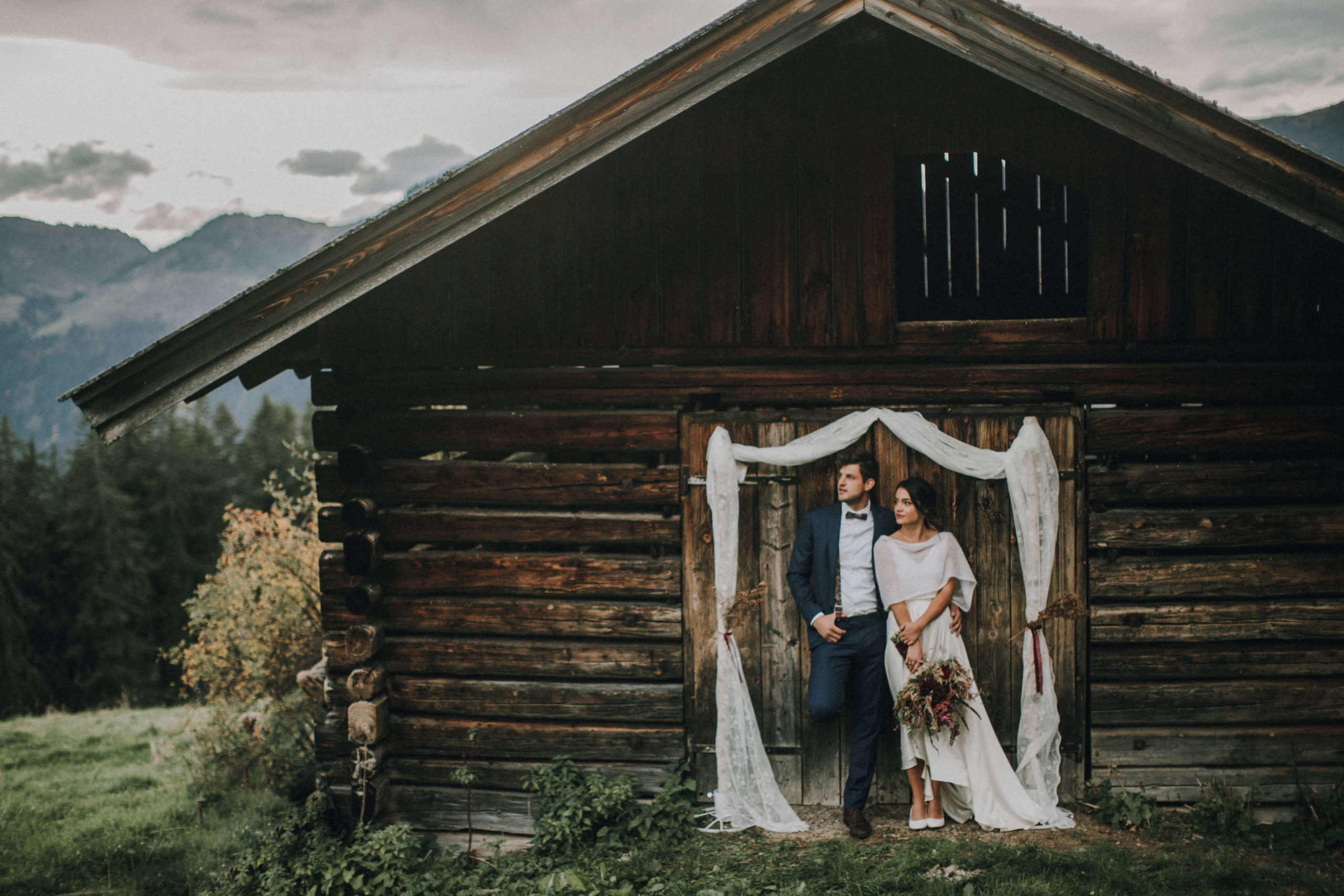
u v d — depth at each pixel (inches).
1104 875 179.6
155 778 338.0
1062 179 205.9
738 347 214.5
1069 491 210.1
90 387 194.2
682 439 216.1
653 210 214.4
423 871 207.0
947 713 194.9
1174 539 208.7
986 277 267.7
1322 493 207.0
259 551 365.7
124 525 1435.8
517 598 223.1
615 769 220.8
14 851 254.8
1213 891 175.5
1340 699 207.8
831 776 215.6
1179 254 206.1
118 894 225.8
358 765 218.4
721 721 213.8
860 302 211.2
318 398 223.9
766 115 210.4
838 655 200.5
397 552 226.7
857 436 211.6
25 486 1470.2
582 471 219.6
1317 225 175.3
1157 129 175.2
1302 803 207.9
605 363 218.1
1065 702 211.6
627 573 219.3
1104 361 210.2
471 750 223.9
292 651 344.8
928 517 202.4
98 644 1370.6
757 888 182.4
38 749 403.2
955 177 265.9
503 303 219.8
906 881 180.7
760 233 212.5
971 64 198.8
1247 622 209.2
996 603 211.3
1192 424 207.6
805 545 203.6
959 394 211.9
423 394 222.4
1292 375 206.7
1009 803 203.8
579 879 185.6
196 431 1740.9
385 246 192.4
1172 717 210.4
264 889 208.1
